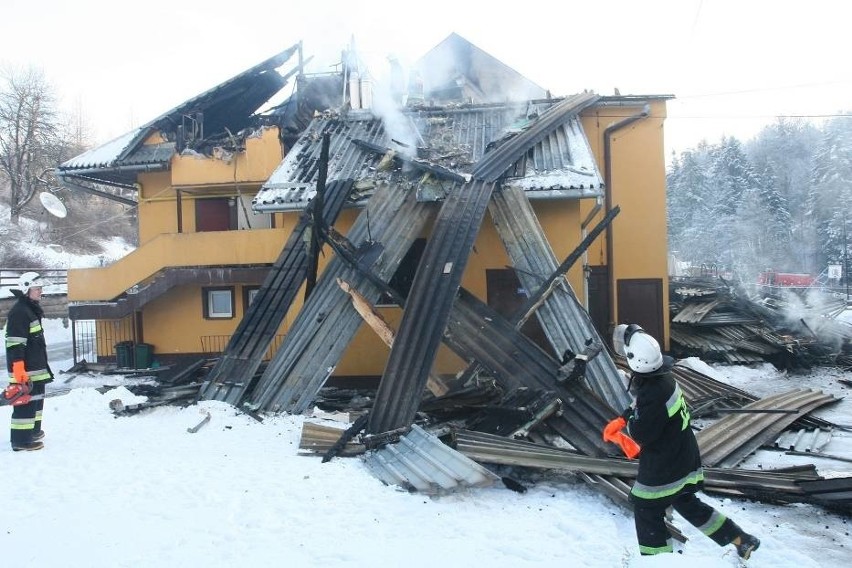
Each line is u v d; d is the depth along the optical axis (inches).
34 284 267.0
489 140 522.6
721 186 2600.9
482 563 159.6
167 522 183.5
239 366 365.1
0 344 831.1
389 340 340.5
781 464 273.0
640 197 596.1
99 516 187.0
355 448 256.8
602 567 158.6
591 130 593.9
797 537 187.2
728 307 631.8
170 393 364.5
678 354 589.3
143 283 568.7
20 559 159.0
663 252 593.0
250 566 156.2
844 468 267.0
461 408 319.9
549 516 194.4
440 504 201.9
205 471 230.8
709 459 267.3
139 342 582.9
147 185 665.6
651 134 594.2
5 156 1659.7
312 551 165.0
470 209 385.1
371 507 196.7
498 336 328.8
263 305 393.1
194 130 669.9
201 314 577.0
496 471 235.3
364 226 399.9
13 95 1668.3
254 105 784.9
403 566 157.2
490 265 446.3
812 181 2260.1
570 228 432.5
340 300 364.2
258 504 197.5
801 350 543.2
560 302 358.9
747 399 387.9
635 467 227.3
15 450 257.8
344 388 446.9
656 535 148.3
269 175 591.2
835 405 395.9
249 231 538.3
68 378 527.5
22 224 1605.6
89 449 262.8
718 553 168.1
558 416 279.3
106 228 1833.2
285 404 331.9
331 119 581.3
